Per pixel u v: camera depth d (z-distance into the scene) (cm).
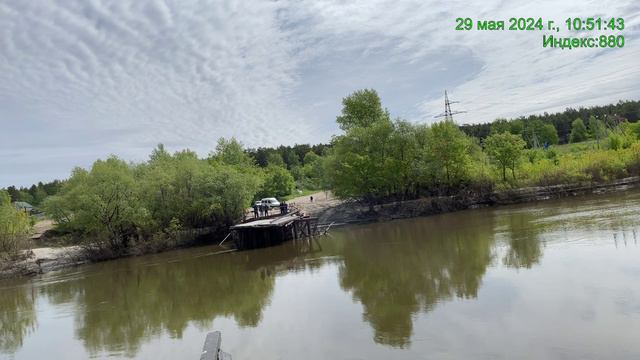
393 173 5775
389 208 5709
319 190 10856
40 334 2105
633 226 2791
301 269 2941
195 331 1852
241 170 8194
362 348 1405
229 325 1862
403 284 2164
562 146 11688
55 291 3200
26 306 2792
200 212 5291
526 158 6888
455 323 1520
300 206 6378
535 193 5594
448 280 2122
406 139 5888
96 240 4706
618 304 1484
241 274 3044
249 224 4088
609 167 5800
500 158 5869
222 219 5309
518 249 2605
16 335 2130
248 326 1806
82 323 2216
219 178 5378
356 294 2088
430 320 1585
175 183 5331
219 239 5216
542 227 3297
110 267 4116
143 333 1916
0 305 2911
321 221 5719
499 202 5600
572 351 1193
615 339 1230
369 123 7844
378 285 2211
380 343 1427
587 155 6169
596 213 3634
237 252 4156
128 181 4912
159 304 2430
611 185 5572
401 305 1817
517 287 1836
